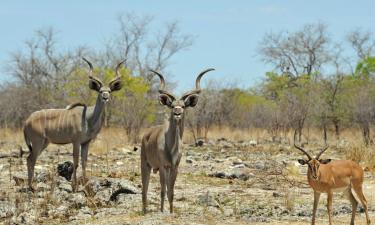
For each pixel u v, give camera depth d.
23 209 26.48
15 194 29.89
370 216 25.23
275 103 72.19
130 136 54.97
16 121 65.88
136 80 70.00
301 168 39.41
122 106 58.00
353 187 23.73
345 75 67.31
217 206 27.22
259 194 30.61
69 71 81.06
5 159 42.31
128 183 29.30
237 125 69.06
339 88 63.88
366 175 36.47
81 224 23.84
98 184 29.83
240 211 26.05
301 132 60.59
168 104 24.56
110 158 43.00
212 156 45.69
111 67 81.94
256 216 25.05
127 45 85.94
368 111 58.66
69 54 82.94
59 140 31.69
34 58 81.75
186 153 47.28
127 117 55.53
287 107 61.97
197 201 27.95
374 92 61.69
